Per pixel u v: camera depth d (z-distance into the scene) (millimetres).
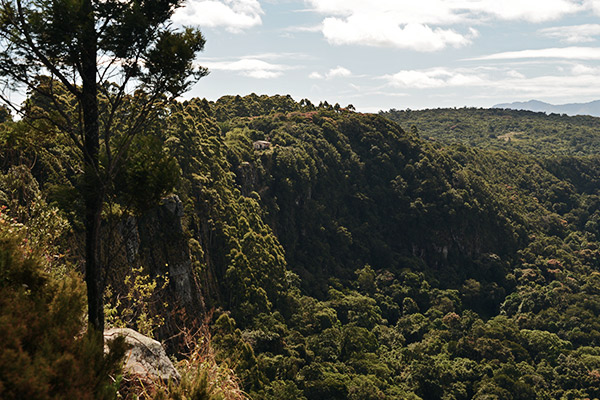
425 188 109125
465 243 106312
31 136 8391
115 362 5488
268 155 89312
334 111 123312
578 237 124062
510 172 143625
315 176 97125
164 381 8039
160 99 8719
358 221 102688
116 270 18406
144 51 8078
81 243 16047
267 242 68312
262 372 43688
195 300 38969
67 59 7684
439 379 60562
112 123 8719
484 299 95438
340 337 62562
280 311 62781
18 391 4105
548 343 74062
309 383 49062
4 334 4438
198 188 55594
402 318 79500
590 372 66250
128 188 8312
